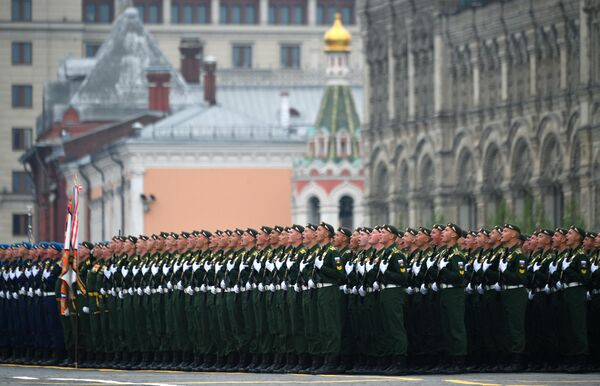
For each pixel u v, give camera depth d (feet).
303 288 333.62
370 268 327.26
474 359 333.62
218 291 356.79
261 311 346.74
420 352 329.52
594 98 613.52
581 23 617.62
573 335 328.90
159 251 372.58
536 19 654.53
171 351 371.97
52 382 319.27
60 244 393.29
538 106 654.12
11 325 402.52
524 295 328.29
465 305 332.39
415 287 329.31
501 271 327.88
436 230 329.31
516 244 328.90
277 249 345.10
